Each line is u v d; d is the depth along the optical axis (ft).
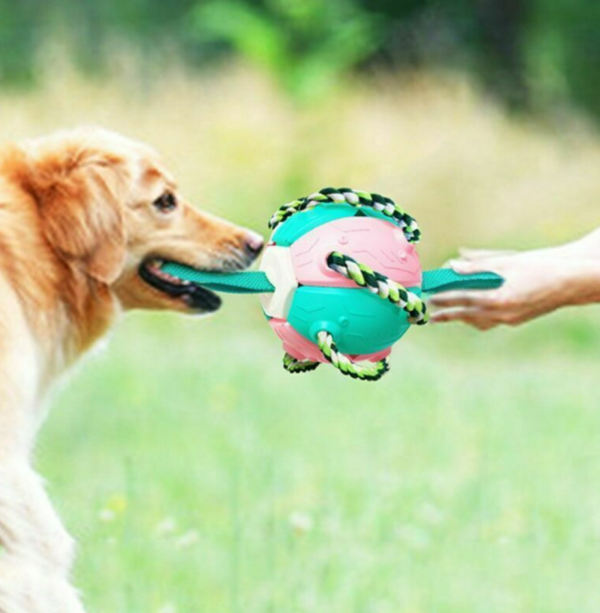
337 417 35.50
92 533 23.13
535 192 60.59
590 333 52.70
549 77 94.22
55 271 18.37
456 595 22.11
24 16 96.68
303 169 61.36
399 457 30.86
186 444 31.89
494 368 48.62
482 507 26.30
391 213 15.96
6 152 18.75
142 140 61.52
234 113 63.31
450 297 17.66
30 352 17.66
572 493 27.84
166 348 46.26
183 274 18.86
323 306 15.53
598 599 22.27
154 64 67.41
